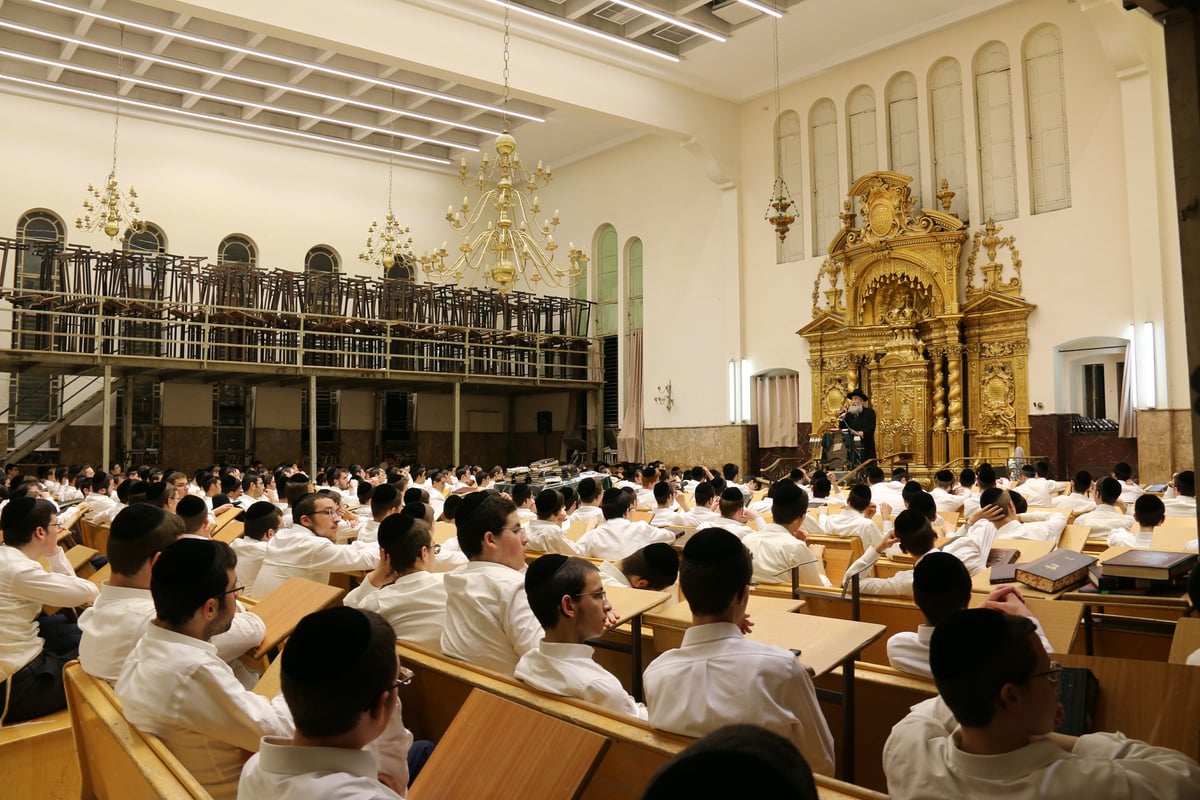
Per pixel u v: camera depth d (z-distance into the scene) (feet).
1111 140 53.47
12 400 66.49
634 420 79.00
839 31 61.36
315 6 51.44
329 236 81.41
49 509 16.60
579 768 7.37
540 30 59.77
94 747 10.91
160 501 25.34
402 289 72.90
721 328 72.49
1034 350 56.18
